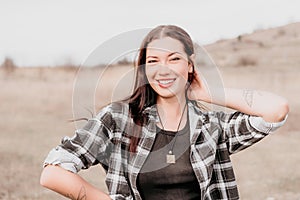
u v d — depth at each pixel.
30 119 14.75
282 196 7.34
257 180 8.28
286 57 31.88
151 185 2.49
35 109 16.45
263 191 7.59
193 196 2.51
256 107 2.55
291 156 9.95
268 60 31.05
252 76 25.14
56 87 19.95
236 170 9.06
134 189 2.50
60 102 17.47
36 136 12.30
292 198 7.24
